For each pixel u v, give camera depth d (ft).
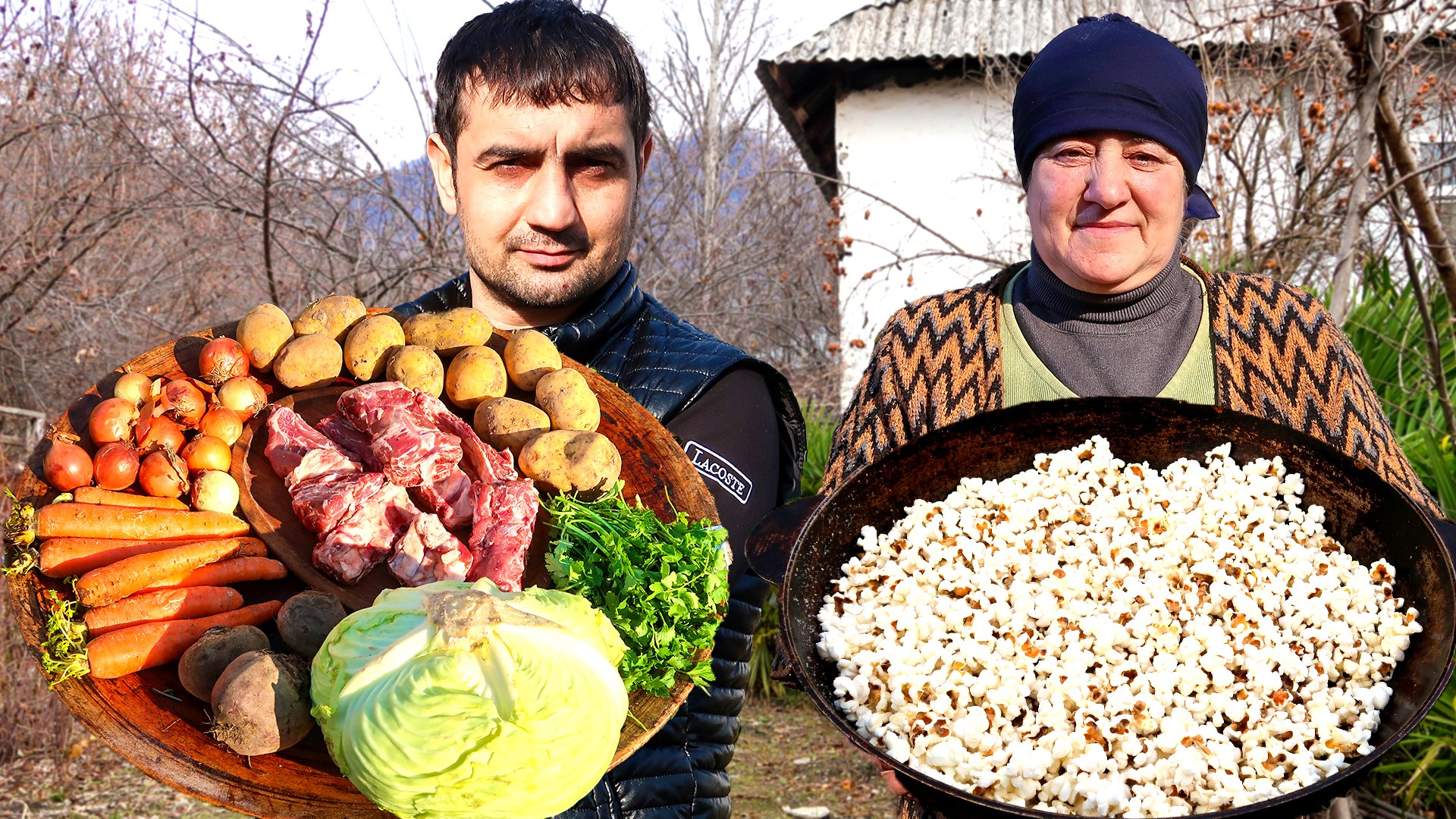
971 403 8.04
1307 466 7.10
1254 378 7.59
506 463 7.21
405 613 5.49
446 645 5.17
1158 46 7.40
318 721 5.35
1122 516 7.38
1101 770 5.97
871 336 40.09
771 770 23.11
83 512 6.30
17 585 6.19
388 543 6.77
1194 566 6.98
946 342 8.30
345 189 28.48
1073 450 7.66
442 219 31.37
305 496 6.81
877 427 8.32
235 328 7.71
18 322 30.32
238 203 29.43
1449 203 18.04
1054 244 7.56
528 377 7.58
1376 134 13.09
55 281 29.43
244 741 5.36
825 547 7.16
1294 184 20.93
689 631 6.28
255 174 28.25
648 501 7.21
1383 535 6.64
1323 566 6.73
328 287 29.04
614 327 8.26
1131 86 7.19
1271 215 24.44
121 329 31.04
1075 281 7.70
